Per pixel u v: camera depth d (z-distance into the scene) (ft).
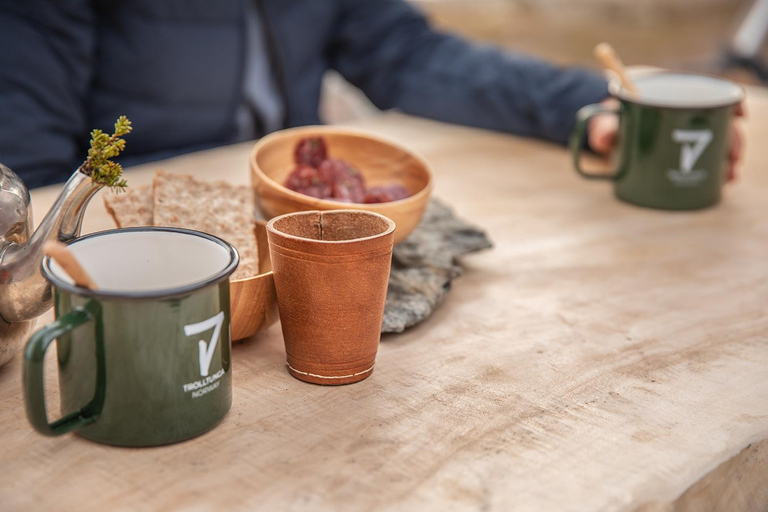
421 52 3.86
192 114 3.78
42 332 2.00
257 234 2.48
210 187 2.48
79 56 3.48
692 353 2.39
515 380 2.30
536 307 2.56
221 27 3.75
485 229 2.93
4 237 2.16
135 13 3.60
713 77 3.17
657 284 2.66
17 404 2.20
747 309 2.56
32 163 3.35
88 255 2.16
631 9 9.47
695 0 9.91
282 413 2.19
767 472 2.19
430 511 1.99
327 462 2.08
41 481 2.04
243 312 2.30
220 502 2.00
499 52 3.72
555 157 3.45
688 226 2.98
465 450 2.11
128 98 3.67
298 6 3.89
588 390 2.27
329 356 2.24
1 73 3.32
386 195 2.60
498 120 3.59
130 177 3.05
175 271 2.22
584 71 3.55
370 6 4.01
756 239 2.91
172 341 2.06
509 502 2.01
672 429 2.17
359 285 2.20
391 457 2.10
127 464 2.07
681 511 2.05
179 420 2.10
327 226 2.29
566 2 9.33
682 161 3.02
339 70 4.09
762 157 3.46
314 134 2.84
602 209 3.08
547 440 2.14
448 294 2.60
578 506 2.01
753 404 2.24
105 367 2.06
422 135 3.59
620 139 3.10
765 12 7.86
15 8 3.38
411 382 2.29
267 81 4.02
